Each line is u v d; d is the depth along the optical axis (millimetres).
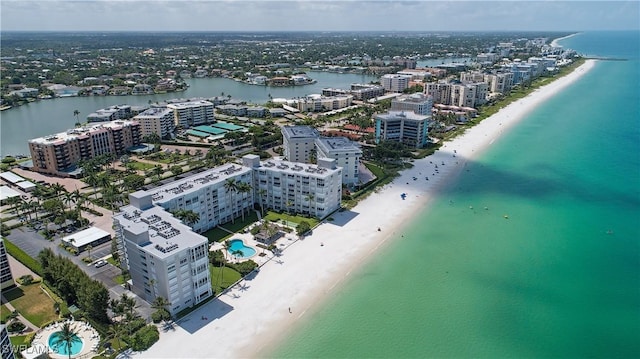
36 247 197500
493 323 151000
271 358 134250
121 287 166875
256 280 171875
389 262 186125
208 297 160875
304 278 173625
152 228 164375
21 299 159250
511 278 176125
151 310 153250
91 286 144875
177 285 149625
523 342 142875
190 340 139875
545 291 168000
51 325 145125
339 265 183250
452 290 168250
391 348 139750
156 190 199375
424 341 142875
